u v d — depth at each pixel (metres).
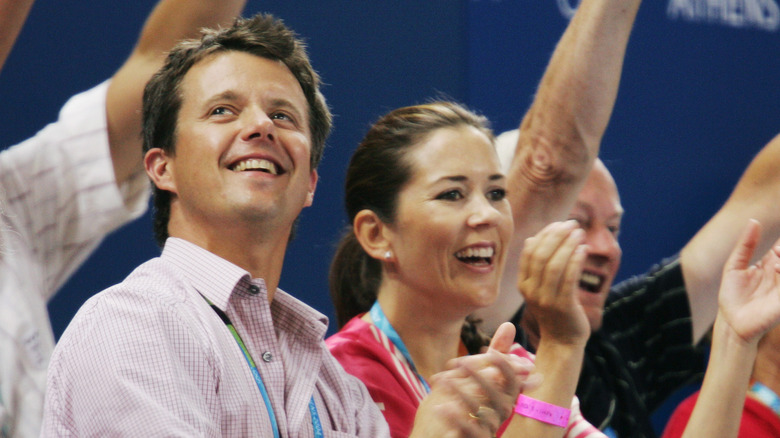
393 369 7.38
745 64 14.27
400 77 11.41
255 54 6.40
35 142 7.89
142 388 4.88
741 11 14.32
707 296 11.29
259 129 5.97
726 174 13.95
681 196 13.50
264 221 5.91
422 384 7.52
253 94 6.18
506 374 5.46
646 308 10.95
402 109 8.02
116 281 9.38
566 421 6.80
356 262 8.20
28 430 7.07
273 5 10.59
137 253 9.53
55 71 9.09
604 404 9.48
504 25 12.15
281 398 5.67
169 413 4.84
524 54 12.27
